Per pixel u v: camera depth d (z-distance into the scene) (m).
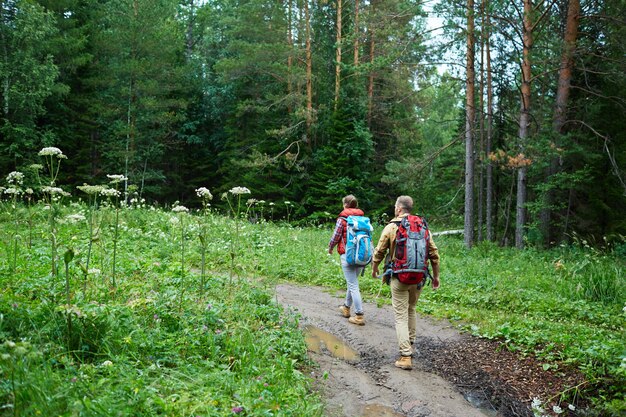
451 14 15.38
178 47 31.23
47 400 2.72
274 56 25.31
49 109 26.09
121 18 26.64
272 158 25.22
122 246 9.43
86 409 2.71
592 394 4.82
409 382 4.97
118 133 25.22
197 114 32.19
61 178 25.19
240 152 27.78
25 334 3.61
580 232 17.39
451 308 7.92
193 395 3.50
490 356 5.76
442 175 24.25
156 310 4.91
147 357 4.01
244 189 7.45
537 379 5.14
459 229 23.47
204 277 6.55
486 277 10.40
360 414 4.20
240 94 29.84
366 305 7.89
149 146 27.94
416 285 5.46
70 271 6.09
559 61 15.41
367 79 26.67
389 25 17.77
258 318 5.82
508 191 21.06
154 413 3.06
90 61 26.86
